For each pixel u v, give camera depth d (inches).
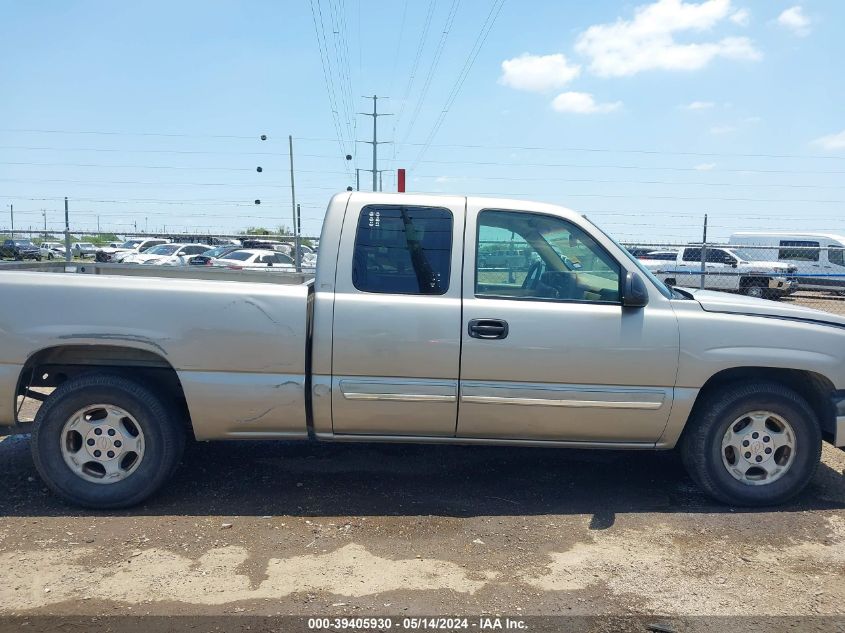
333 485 188.5
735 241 948.6
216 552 149.8
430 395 169.6
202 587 135.8
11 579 137.2
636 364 170.4
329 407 170.6
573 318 169.5
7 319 165.2
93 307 166.6
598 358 169.6
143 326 166.6
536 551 153.4
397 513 171.3
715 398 175.2
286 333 167.9
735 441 177.2
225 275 236.1
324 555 149.6
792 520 171.2
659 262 826.2
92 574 139.6
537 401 169.9
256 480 190.9
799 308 183.0
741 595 136.9
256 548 151.9
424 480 193.5
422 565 146.2
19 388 169.3
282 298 168.9
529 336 168.4
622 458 215.3
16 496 177.3
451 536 159.6
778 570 146.9
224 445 219.0
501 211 176.6
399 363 168.7
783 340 173.5
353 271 172.2
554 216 177.5
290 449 216.4
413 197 177.2
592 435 175.6
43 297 166.2
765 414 176.2
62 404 167.2
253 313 167.9
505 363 168.7
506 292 173.9
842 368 174.7
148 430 169.2
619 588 138.8
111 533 157.9
